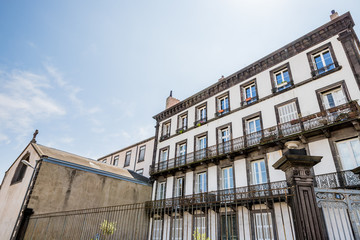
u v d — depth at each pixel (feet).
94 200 53.52
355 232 14.40
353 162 37.58
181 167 61.72
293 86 49.14
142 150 91.35
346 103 38.91
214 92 67.41
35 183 45.47
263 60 56.75
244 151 50.34
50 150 56.24
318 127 40.19
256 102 54.75
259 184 45.03
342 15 45.70
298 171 15.44
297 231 14.02
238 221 45.47
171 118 78.33
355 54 42.80
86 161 60.34
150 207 23.06
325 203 15.25
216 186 53.57
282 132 46.06
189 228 50.39
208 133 62.64
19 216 42.65
